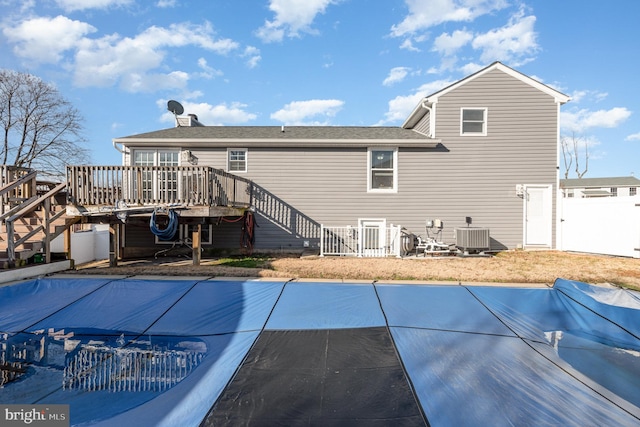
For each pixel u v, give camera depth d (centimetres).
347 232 1078
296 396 306
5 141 2197
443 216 1078
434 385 320
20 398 332
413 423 265
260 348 405
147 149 1095
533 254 979
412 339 423
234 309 529
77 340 463
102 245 1009
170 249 1042
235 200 968
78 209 778
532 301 553
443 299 558
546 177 1061
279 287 611
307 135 1141
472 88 1070
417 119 1259
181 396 316
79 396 333
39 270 707
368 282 654
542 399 301
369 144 1074
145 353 427
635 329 450
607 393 314
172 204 784
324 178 1095
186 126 1370
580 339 445
